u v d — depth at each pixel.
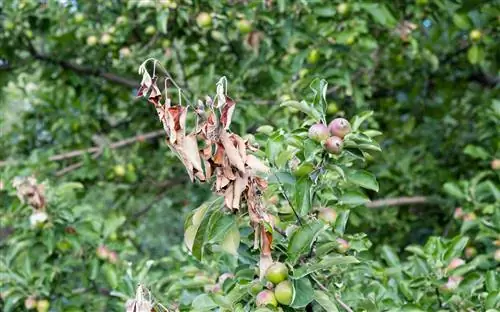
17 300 3.42
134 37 4.69
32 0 4.73
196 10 4.07
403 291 2.74
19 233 3.73
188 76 4.55
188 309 2.35
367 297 2.39
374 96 5.58
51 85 5.36
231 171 1.76
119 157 5.19
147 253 6.18
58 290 3.58
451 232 4.51
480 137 4.41
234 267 2.58
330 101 4.28
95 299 3.66
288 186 2.13
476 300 2.63
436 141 5.52
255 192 1.82
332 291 2.11
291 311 1.94
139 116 5.51
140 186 5.61
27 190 3.29
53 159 4.96
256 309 1.84
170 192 5.87
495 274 2.69
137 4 4.20
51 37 4.78
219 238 1.90
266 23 4.14
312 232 1.95
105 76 5.11
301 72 4.04
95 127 5.29
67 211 3.44
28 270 3.43
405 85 5.51
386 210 4.70
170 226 8.06
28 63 5.11
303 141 2.10
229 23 4.18
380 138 5.35
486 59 5.02
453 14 4.41
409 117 5.59
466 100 5.78
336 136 2.04
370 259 2.45
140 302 1.86
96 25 4.81
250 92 4.50
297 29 4.11
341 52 4.03
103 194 6.49
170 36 4.41
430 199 4.54
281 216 2.14
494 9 4.26
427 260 2.82
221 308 1.99
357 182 2.27
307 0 3.94
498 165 3.88
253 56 4.37
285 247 2.01
